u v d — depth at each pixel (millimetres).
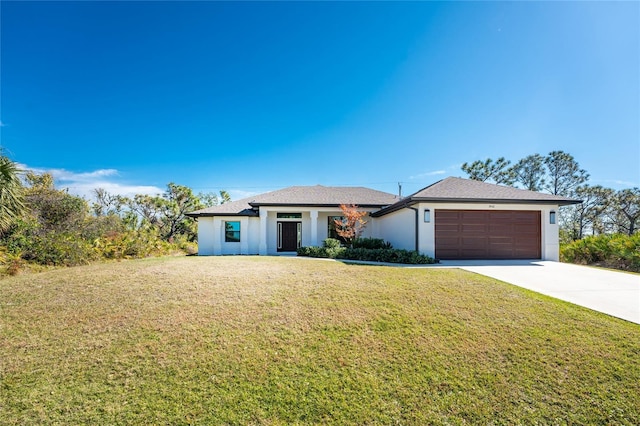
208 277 8492
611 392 3551
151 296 6766
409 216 14758
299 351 4492
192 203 28422
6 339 4797
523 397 3480
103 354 4367
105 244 15156
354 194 21969
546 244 13766
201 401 3391
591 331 5086
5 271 9469
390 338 4891
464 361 4230
